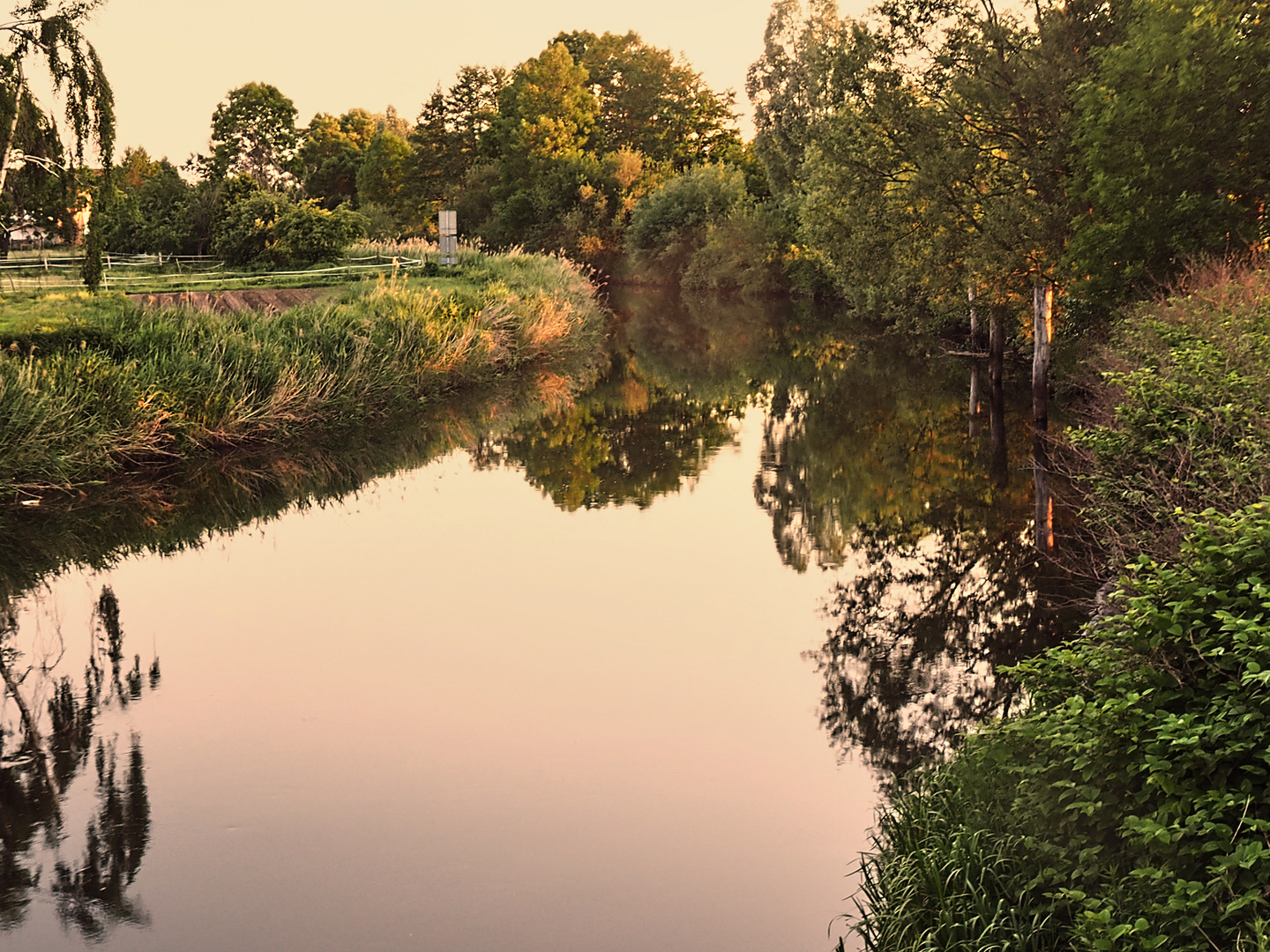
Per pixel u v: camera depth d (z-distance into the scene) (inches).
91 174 1007.6
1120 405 391.2
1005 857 216.1
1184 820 176.9
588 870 287.1
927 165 755.4
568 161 3105.3
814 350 1467.8
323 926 264.1
